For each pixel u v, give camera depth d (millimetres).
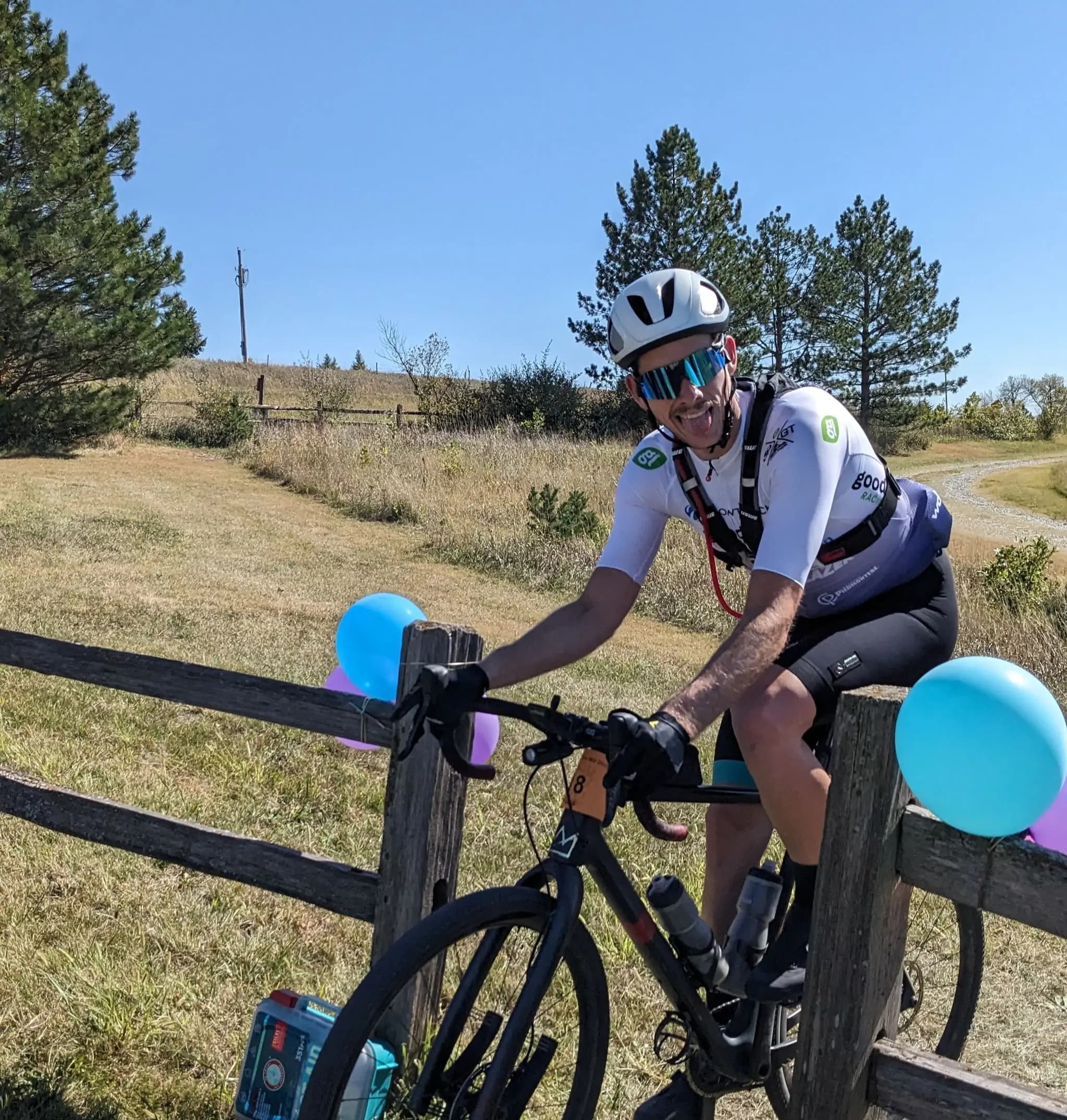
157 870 4039
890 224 50688
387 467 19391
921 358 51625
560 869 2070
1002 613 11406
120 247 21484
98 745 5438
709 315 2238
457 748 2727
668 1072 3121
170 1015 3062
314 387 36312
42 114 19672
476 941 2914
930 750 1888
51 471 18781
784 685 2266
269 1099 2523
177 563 11508
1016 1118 1946
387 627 3045
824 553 2422
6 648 3377
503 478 19703
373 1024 1883
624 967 3707
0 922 3500
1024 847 1940
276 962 3457
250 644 8148
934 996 3871
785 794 2242
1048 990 4035
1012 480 45250
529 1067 2240
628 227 37531
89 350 21047
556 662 2467
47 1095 2660
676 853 4844
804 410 2291
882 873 2062
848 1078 2100
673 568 12625
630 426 36438
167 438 25094
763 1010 2371
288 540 13820
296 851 2949
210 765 5410
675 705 1983
